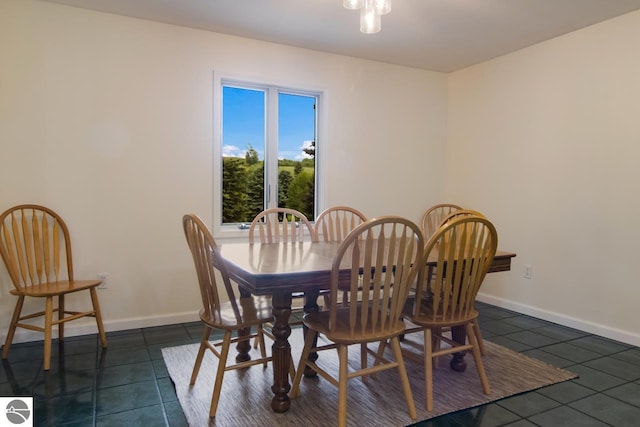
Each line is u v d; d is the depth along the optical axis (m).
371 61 3.95
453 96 4.35
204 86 3.25
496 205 3.86
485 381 2.07
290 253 2.25
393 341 1.86
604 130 3.01
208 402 1.95
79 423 1.77
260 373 2.27
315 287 1.76
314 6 2.79
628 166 2.87
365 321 1.73
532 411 1.92
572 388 2.15
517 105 3.65
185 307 3.23
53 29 2.78
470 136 4.14
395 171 4.14
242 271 1.77
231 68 3.33
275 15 2.94
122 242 3.03
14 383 2.13
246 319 1.89
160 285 3.15
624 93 2.89
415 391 2.10
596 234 3.06
